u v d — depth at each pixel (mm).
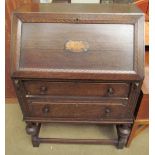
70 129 1638
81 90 1168
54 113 1277
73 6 1232
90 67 1074
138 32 1066
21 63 1078
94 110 1253
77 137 1576
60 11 1112
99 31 1081
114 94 1174
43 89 1149
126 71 1066
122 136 1383
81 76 1068
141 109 1265
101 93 1176
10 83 1736
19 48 1078
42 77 1074
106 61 1074
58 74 1070
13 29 1078
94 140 1463
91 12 1101
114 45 1077
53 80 1106
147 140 1564
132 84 1111
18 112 1775
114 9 1169
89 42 1079
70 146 1522
